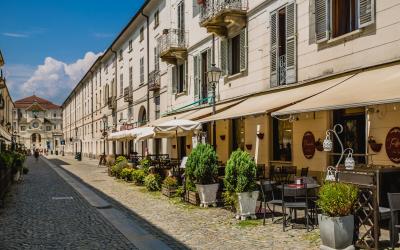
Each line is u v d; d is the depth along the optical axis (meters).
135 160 27.59
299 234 9.03
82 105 72.81
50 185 21.14
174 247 8.23
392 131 10.84
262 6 16.86
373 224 7.60
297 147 14.86
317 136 13.87
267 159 16.61
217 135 21.17
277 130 16.45
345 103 9.03
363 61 11.68
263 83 16.84
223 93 20.30
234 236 9.02
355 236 7.78
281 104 12.25
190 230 9.73
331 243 7.40
